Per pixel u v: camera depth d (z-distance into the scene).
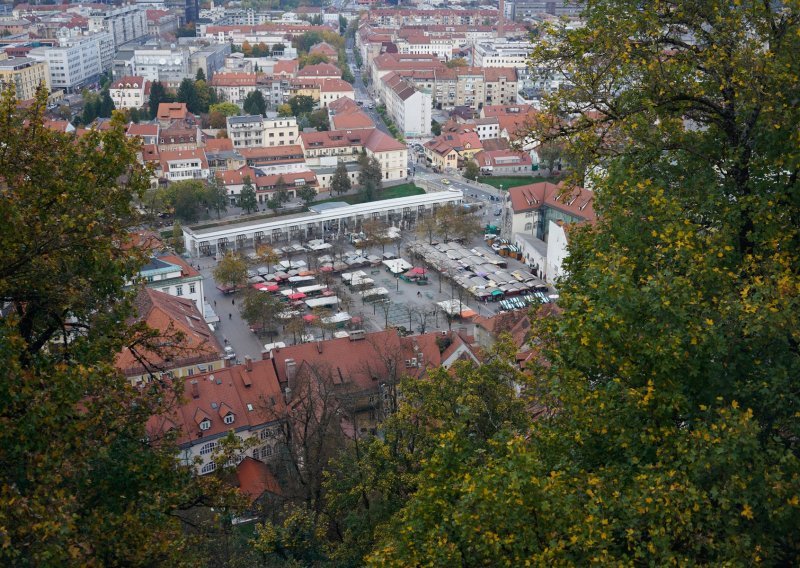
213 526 38.16
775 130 31.42
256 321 147.88
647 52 34.81
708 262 30.11
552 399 34.88
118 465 33.53
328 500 61.16
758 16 32.62
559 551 25.92
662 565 24.70
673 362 28.17
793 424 26.86
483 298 162.75
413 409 57.31
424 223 195.50
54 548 26.41
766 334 27.61
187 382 97.19
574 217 174.12
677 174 35.44
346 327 150.25
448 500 32.34
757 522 25.94
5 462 29.33
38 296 35.50
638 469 28.81
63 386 30.31
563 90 37.50
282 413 94.44
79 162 37.72
